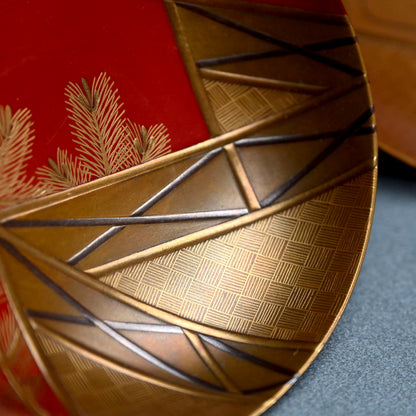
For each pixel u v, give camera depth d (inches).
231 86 7.6
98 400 6.9
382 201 10.6
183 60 7.5
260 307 7.4
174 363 7.2
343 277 7.4
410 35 10.2
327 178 7.5
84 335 7.1
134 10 7.3
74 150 7.3
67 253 7.3
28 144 7.1
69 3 7.1
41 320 7.0
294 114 7.6
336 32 7.3
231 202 7.7
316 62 7.4
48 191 7.2
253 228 7.6
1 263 7.0
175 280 7.5
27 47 7.0
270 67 7.5
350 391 7.3
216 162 7.7
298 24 7.4
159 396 7.0
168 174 7.6
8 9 6.8
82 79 7.2
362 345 7.8
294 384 7.3
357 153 7.4
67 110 7.2
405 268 9.0
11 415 6.5
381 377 7.4
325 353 7.7
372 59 10.7
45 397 6.8
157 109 7.5
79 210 7.3
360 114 7.4
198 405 6.9
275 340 7.3
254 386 7.0
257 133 7.6
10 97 6.9
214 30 7.4
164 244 7.5
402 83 10.5
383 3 10.3
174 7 7.3
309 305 7.4
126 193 7.5
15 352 6.8
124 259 7.4
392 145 10.8
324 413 7.1
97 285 7.3
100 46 7.2
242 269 7.6
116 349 7.2
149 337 7.3
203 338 7.4
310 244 7.5
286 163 7.6
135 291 7.4
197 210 7.6
